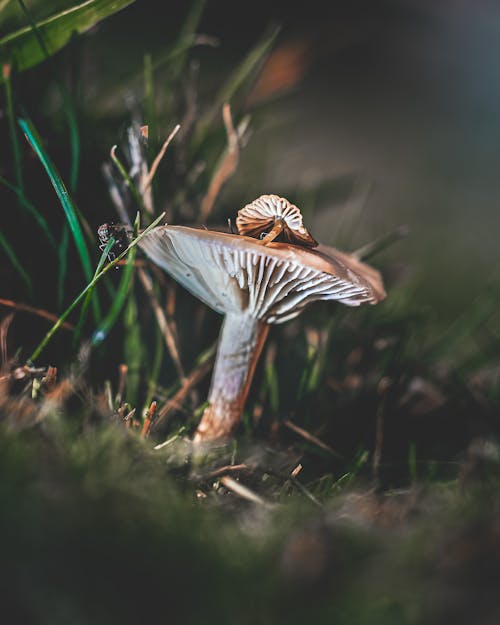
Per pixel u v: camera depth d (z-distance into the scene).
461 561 0.19
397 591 0.19
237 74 0.27
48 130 0.25
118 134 0.25
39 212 0.24
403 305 0.28
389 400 0.25
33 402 0.21
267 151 0.31
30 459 0.20
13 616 0.18
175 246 0.22
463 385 0.26
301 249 0.22
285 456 0.23
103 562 0.19
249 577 0.19
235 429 0.23
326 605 0.19
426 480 0.23
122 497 0.20
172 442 0.22
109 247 0.22
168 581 0.19
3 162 0.24
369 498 0.22
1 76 0.24
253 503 0.21
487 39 0.78
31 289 0.23
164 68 0.32
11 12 0.24
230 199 0.29
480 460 0.23
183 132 0.26
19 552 0.18
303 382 0.25
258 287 0.22
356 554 0.19
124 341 0.24
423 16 0.76
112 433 0.21
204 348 0.26
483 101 0.71
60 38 0.24
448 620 0.18
